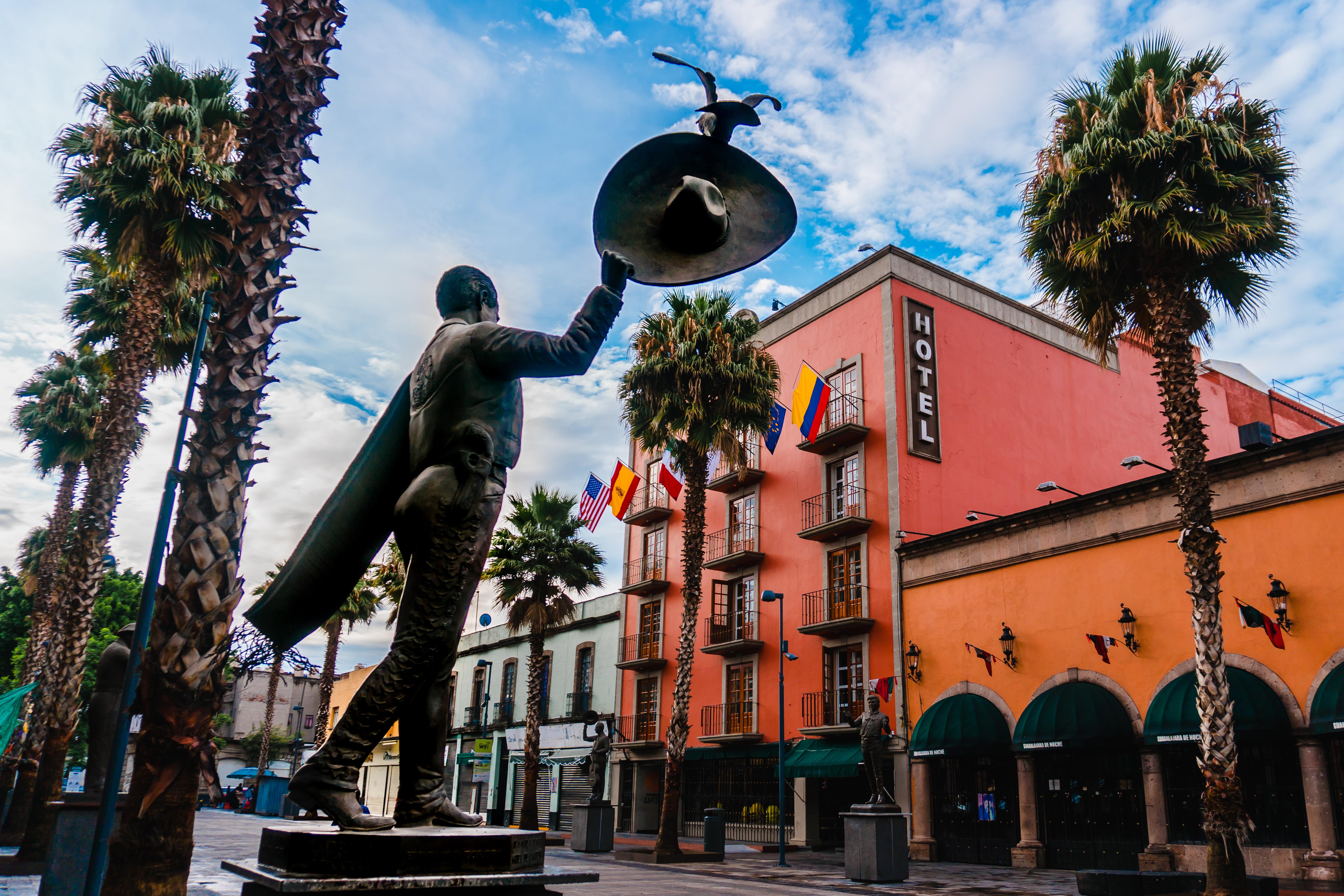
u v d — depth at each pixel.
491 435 2.29
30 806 14.52
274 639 2.49
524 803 24.28
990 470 24.34
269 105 6.39
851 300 25.50
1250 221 12.05
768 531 26.72
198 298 15.93
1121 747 15.56
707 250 2.20
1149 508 16.38
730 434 20.98
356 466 2.49
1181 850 14.41
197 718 5.20
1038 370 26.66
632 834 29.08
